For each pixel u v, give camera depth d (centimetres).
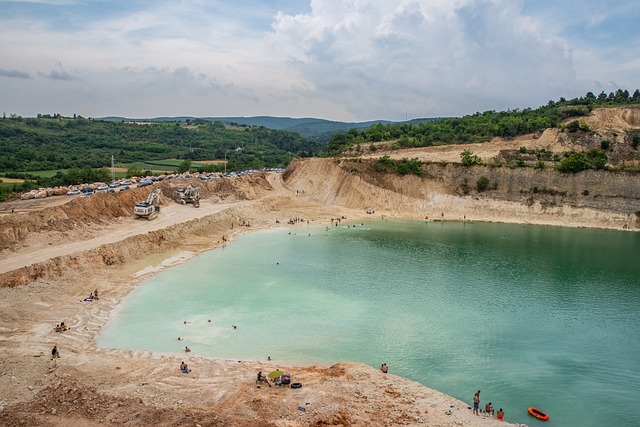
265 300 6012
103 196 9200
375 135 19250
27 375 3734
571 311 5959
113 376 3931
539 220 12531
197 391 3784
